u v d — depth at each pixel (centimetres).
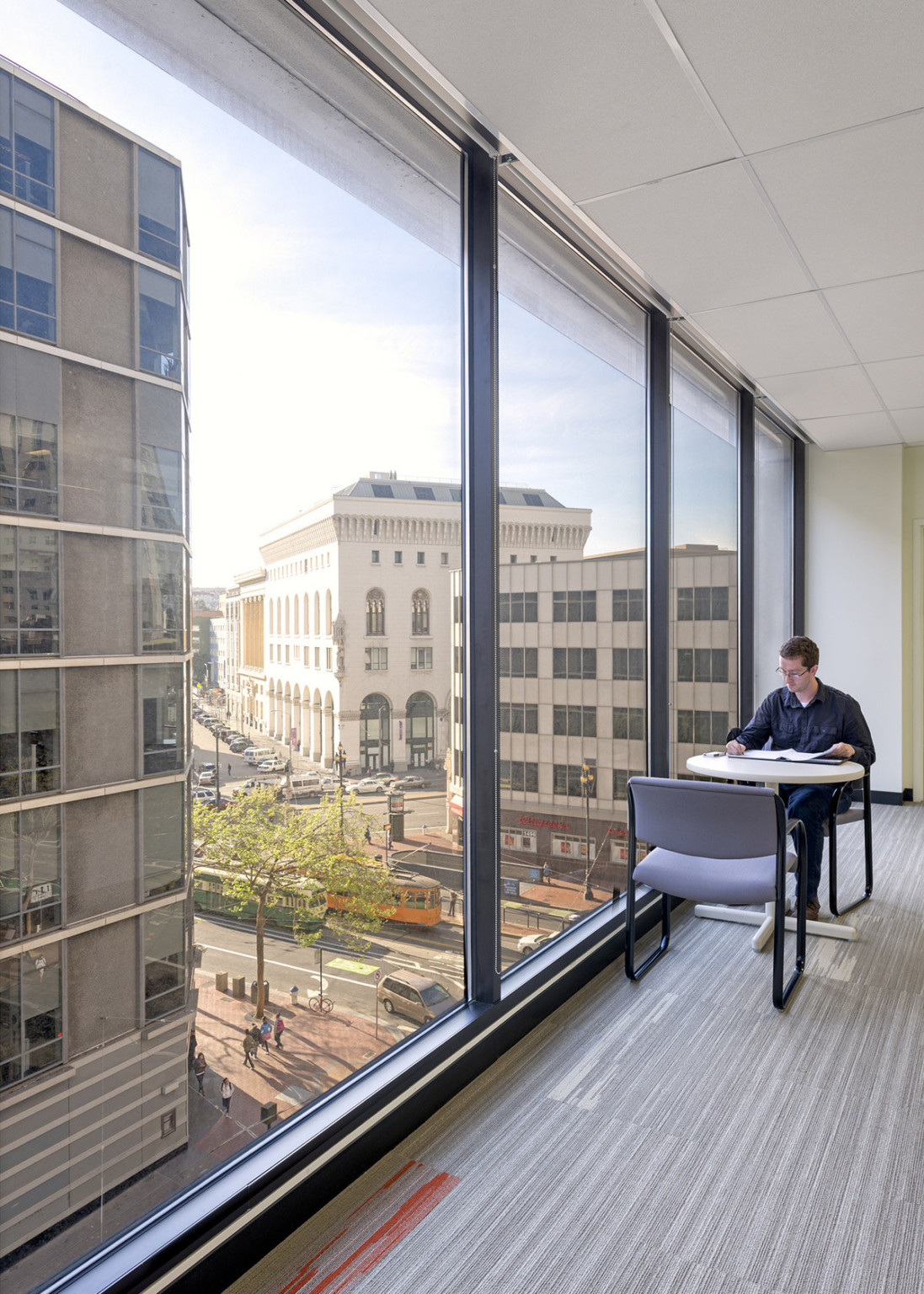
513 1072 233
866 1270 159
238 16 158
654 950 323
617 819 329
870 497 615
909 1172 189
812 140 220
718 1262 162
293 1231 168
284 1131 172
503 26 176
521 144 223
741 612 482
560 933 290
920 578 618
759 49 183
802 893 297
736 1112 213
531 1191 182
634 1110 214
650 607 359
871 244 281
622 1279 157
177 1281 141
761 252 287
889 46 183
